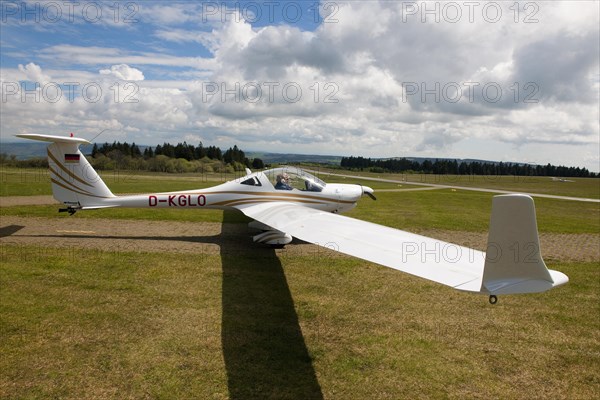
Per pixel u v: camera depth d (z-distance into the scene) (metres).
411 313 6.03
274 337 5.06
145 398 3.73
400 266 3.51
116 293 6.35
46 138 9.54
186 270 7.73
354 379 4.20
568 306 6.52
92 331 5.02
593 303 6.68
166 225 12.64
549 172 108.81
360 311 6.04
